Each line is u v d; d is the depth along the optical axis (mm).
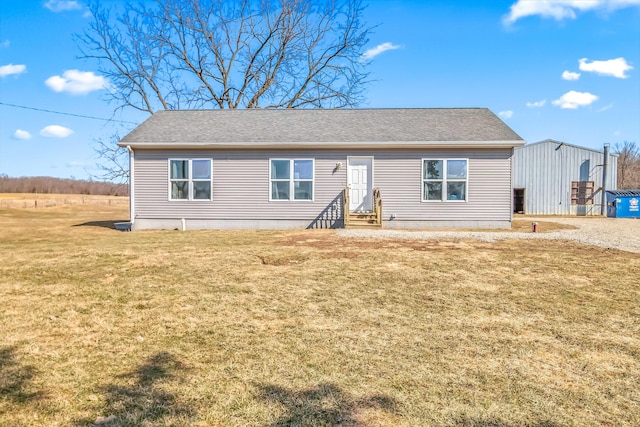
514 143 12664
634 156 44406
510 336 3857
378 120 14844
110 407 2523
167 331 3924
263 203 13422
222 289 5434
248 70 25484
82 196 40469
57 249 8602
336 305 4785
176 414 2449
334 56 25922
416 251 8250
